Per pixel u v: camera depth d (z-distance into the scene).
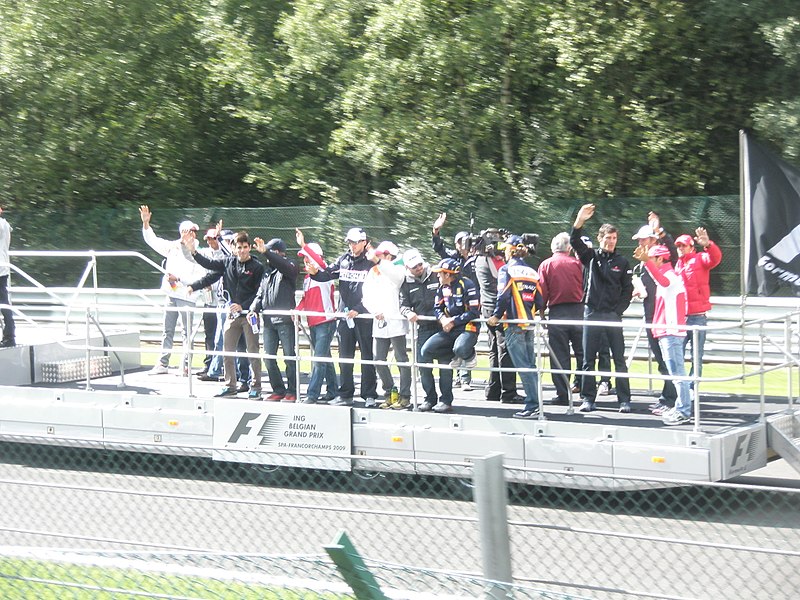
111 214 87.19
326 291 41.00
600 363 41.16
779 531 29.75
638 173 83.62
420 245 78.44
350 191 96.69
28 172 100.00
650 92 83.38
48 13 98.25
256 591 19.86
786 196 37.12
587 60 81.00
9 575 19.47
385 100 85.50
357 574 15.26
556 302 40.16
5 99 101.44
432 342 37.81
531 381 37.03
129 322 75.25
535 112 88.12
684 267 40.41
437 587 25.22
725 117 84.44
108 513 32.50
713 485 20.36
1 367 45.19
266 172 97.81
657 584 25.66
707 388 50.72
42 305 81.88
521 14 79.25
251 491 36.12
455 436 36.62
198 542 29.56
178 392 43.31
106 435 42.31
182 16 104.62
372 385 40.69
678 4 79.38
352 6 87.44
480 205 77.50
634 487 30.89
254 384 41.53
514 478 32.28
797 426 38.19
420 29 82.69
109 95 100.88
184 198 107.75
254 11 99.25
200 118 109.62
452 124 84.81
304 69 90.31
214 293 48.84
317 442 38.81
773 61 83.12
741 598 24.67
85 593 19.64
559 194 82.94
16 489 35.53
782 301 57.66
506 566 15.65
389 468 35.72
